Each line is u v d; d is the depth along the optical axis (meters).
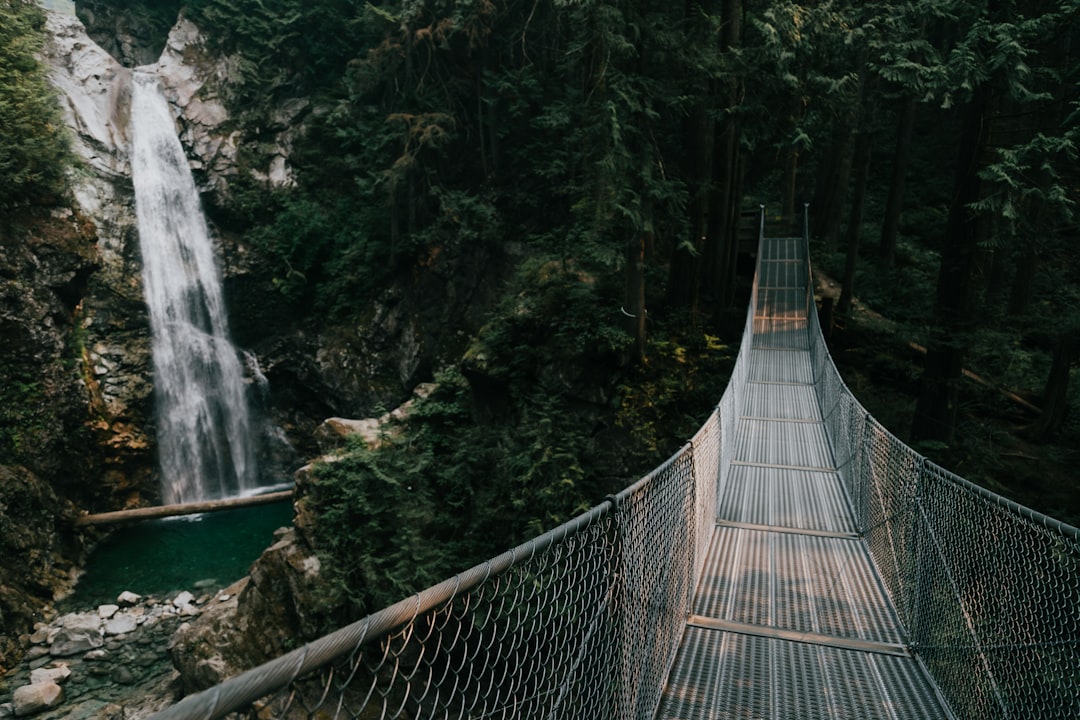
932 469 4.37
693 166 15.40
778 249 18.55
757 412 10.70
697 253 13.23
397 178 20.27
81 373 17.38
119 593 14.08
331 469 13.30
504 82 20.36
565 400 13.66
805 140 15.13
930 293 17.27
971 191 11.05
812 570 5.52
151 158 21.28
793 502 7.16
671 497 4.05
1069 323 12.26
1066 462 12.26
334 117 22.25
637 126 12.60
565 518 12.49
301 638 11.77
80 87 20.30
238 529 17.22
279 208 23.27
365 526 12.70
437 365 20.98
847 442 7.92
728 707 3.66
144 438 19.23
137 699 10.91
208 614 12.13
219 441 21.41
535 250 20.52
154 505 19.31
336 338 22.72
